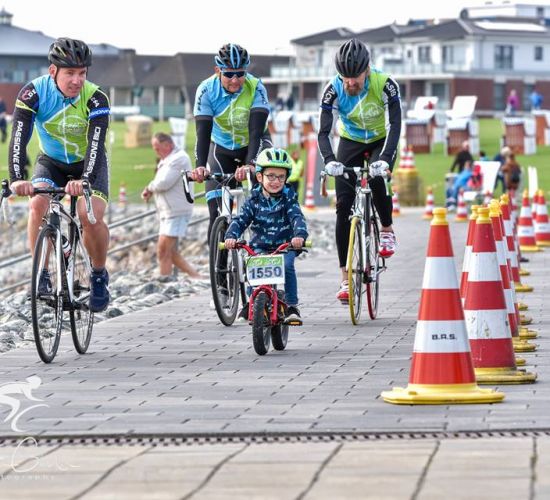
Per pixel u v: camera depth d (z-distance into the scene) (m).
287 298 20.64
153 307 27.44
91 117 20.31
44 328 19.67
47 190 19.59
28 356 20.41
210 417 14.91
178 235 36.81
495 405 15.43
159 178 36.28
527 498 10.88
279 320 20.34
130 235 69.94
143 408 15.62
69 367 19.17
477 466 12.06
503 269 20.73
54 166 20.81
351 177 24.36
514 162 80.75
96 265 20.53
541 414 14.75
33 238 20.64
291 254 20.66
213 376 18.12
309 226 64.19
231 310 24.16
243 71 24.20
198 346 21.38
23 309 31.44
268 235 20.92
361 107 24.22
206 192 24.62
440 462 12.27
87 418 14.98
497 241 20.77
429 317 15.80
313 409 15.34
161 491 11.48
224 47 24.09
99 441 13.82
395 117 24.14
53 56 20.14
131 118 151.50
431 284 15.82
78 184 19.52
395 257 42.16
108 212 73.25
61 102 20.31
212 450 13.16
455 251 44.62
